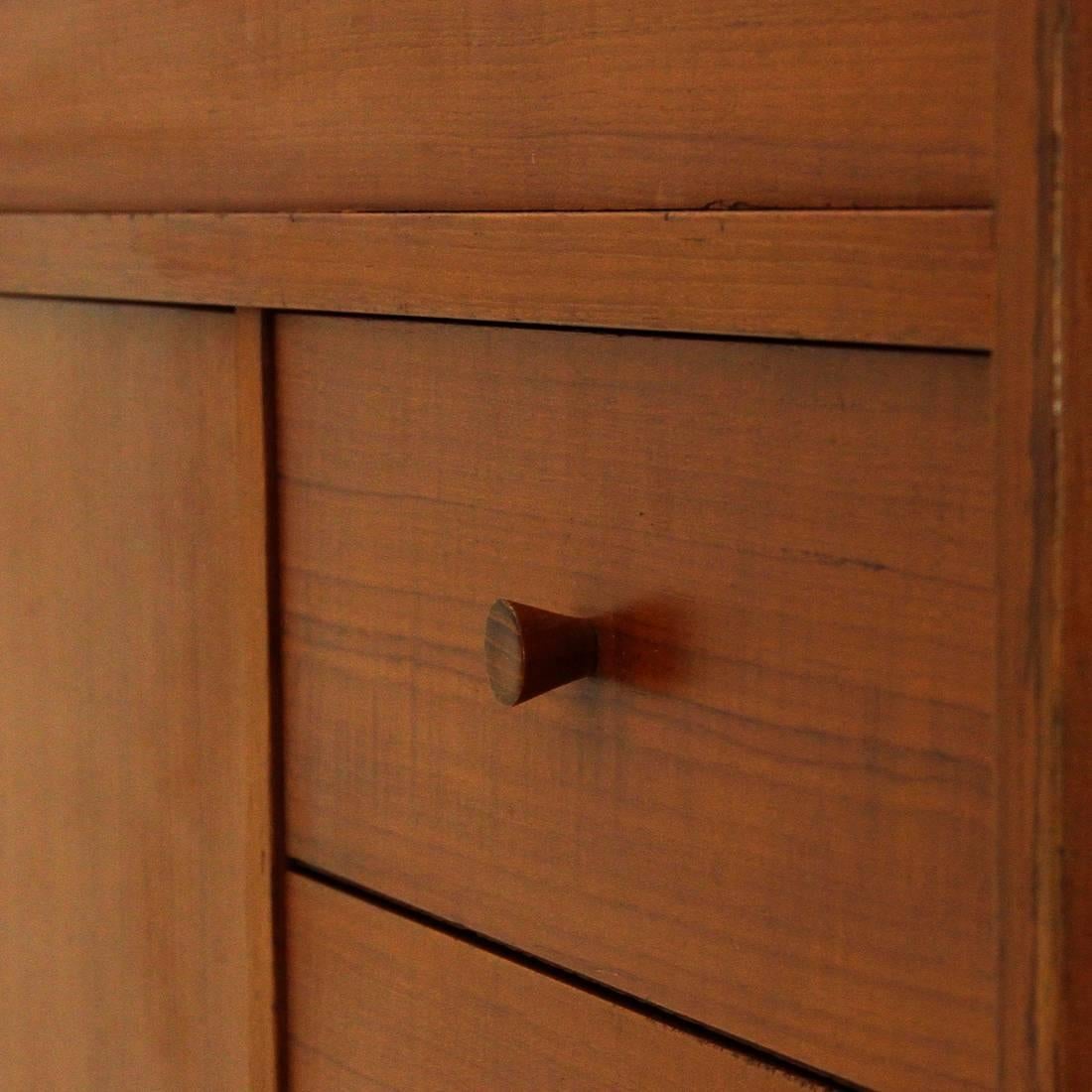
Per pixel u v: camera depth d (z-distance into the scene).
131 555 0.72
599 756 0.53
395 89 0.57
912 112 0.42
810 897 0.47
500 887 0.57
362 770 0.62
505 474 0.55
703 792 0.50
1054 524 0.40
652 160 0.49
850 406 0.45
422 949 0.60
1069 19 0.38
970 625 0.43
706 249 0.46
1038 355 0.40
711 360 0.48
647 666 0.51
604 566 0.52
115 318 0.71
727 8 0.47
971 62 0.41
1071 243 0.39
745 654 0.48
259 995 0.67
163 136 0.67
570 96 0.51
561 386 0.53
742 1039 0.50
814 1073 0.48
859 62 0.44
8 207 0.76
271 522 0.65
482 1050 0.58
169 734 0.71
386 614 0.61
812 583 0.46
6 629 0.81
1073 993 0.40
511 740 0.56
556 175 0.52
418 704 0.60
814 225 0.44
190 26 0.65
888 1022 0.46
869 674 0.45
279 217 0.61
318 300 0.60
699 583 0.49
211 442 0.67
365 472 0.61
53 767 0.79
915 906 0.45
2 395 0.79
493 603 0.53
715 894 0.50
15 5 0.73
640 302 0.48
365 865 0.63
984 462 0.42
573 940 0.55
